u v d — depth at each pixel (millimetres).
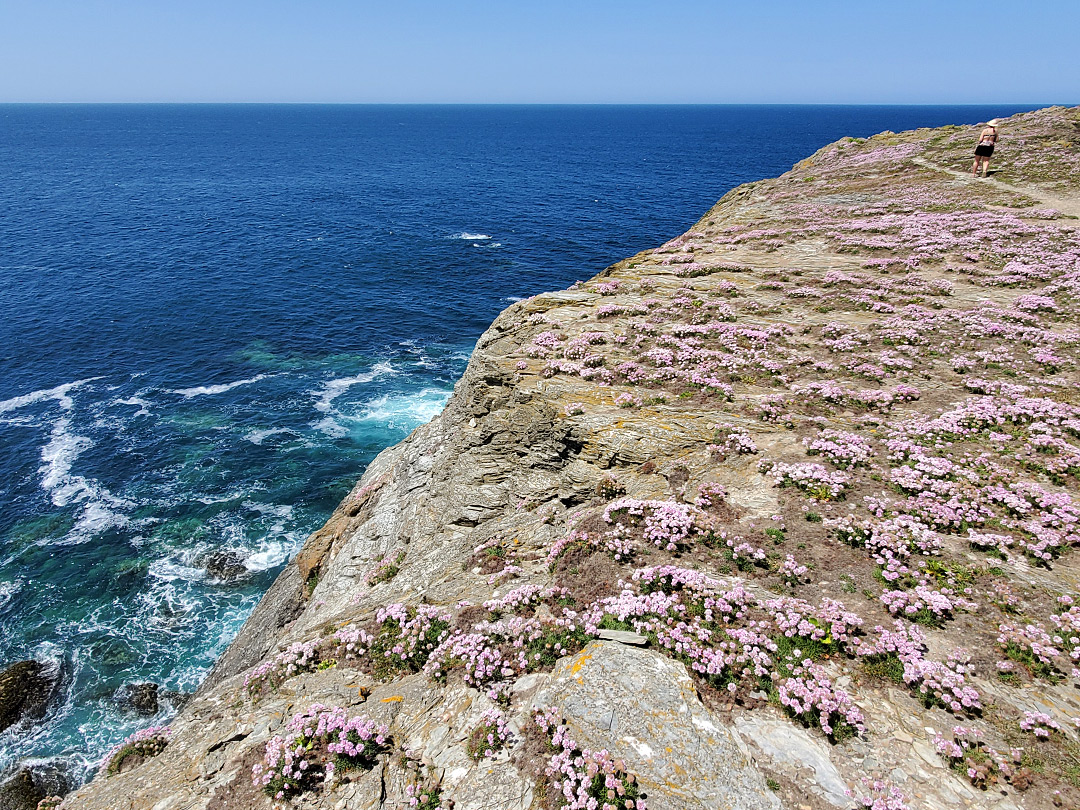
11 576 28859
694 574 12102
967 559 12156
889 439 16016
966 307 22906
